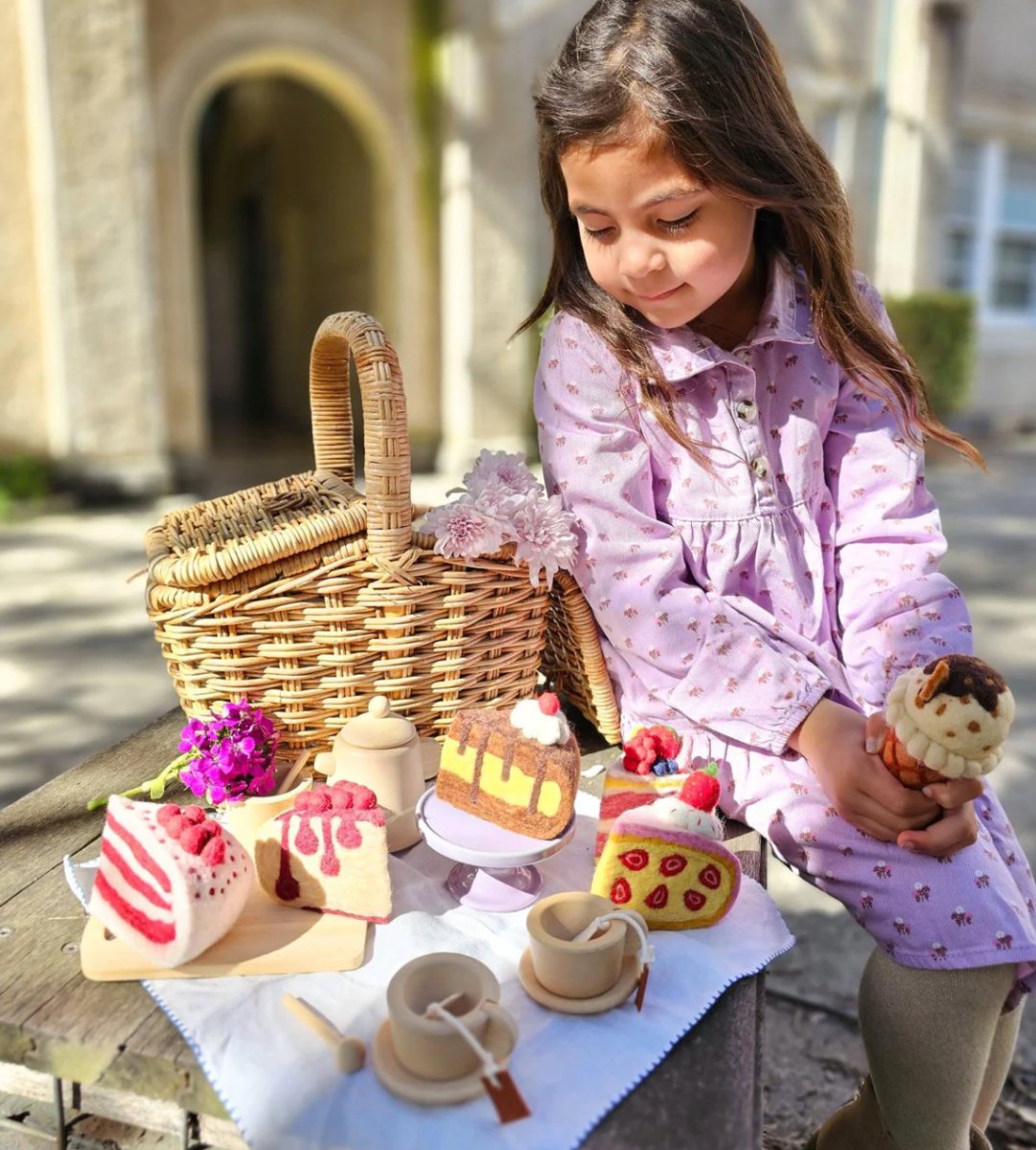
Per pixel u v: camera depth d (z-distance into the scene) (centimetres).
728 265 102
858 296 118
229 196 820
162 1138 92
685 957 85
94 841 103
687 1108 71
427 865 98
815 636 115
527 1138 67
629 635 111
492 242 587
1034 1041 155
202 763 98
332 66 546
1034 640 337
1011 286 770
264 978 81
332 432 132
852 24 678
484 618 111
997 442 746
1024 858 106
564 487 114
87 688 286
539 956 79
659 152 94
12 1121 95
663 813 89
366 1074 72
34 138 464
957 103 680
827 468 123
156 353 502
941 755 88
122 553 423
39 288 481
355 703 108
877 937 98
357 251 671
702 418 116
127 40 466
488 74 566
